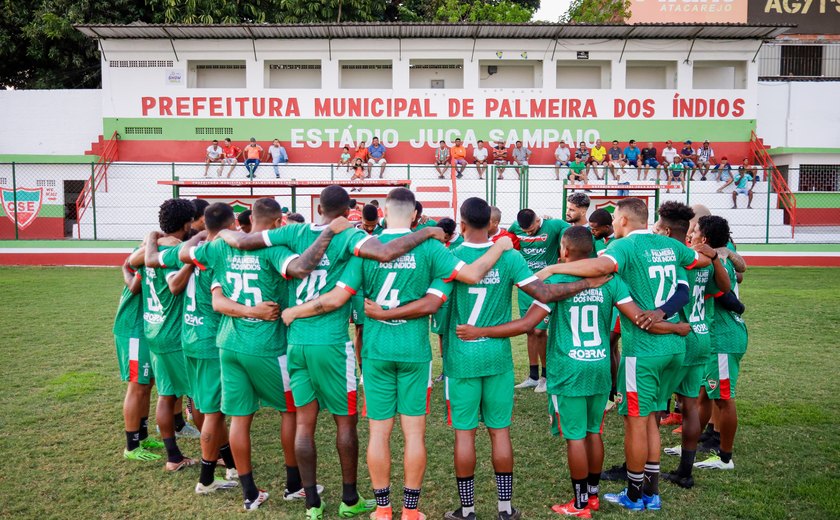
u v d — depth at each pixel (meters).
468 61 22.27
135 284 4.66
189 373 4.47
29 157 21.16
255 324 4.01
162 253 4.34
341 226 3.93
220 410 4.23
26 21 24.95
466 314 3.86
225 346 4.02
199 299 4.30
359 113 22.31
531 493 4.25
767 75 25.89
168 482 4.41
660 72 23.55
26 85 27.53
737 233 20.00
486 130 22.41
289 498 4.16
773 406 5.97
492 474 4.57
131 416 4.74
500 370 3.85
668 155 21.84
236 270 4.06
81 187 21.80
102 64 21.92
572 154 22.44
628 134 22.48
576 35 21.78
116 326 4.81
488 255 3.81
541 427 5.52
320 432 5.45
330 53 22.12
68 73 26.61
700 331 4.34
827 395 6.33
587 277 3.91
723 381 4.57
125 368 4.77
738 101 22.39
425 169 21.94
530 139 22.42
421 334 3.88
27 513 3.89
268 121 22.23
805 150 22.03
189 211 4.74
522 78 23.42
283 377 4.10
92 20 24.33
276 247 4.00
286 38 21.97
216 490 4.28
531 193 20.23
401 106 22.30
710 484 4.38
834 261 17.72
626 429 4.08
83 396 6.20
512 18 27.39
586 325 3.95
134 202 20.52
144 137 22.12
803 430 5.38
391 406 3.91
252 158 20.98
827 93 23.83
